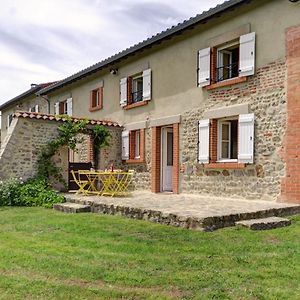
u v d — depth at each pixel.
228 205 7.87
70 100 17.11
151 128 12.19
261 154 8.75
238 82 9.26
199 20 9.68
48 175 11.80
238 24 9.32
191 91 10.71
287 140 8.20
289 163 8.15
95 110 15.38
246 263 4.43
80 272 4.09
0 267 4.30
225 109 9.61
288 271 4.14
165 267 4.29
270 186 8.55
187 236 5.77
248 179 9.04
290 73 8.16
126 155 13.30
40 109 20.45
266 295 3.47
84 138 14.28
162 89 11.79
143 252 4.93
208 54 10.05
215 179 9.91
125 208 7.79
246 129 9.01
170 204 8.14
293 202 8.04
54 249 5.14
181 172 10.99
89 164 12.80
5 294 3.46
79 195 10.83
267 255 4.75
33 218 7.90
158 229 6.35
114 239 5.75
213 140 9.97
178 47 11.21
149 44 11.61
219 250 4.98
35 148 11.56
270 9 8.62
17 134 11.26
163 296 3.45
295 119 8.03
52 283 3.77
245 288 3.65
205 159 10.03
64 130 12.02
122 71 13.77
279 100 8.38
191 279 3.88
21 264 4.41
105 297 3.43
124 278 3.91
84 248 5.20
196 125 10.49
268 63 8.63
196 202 8.57
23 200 10.20
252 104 8.98
